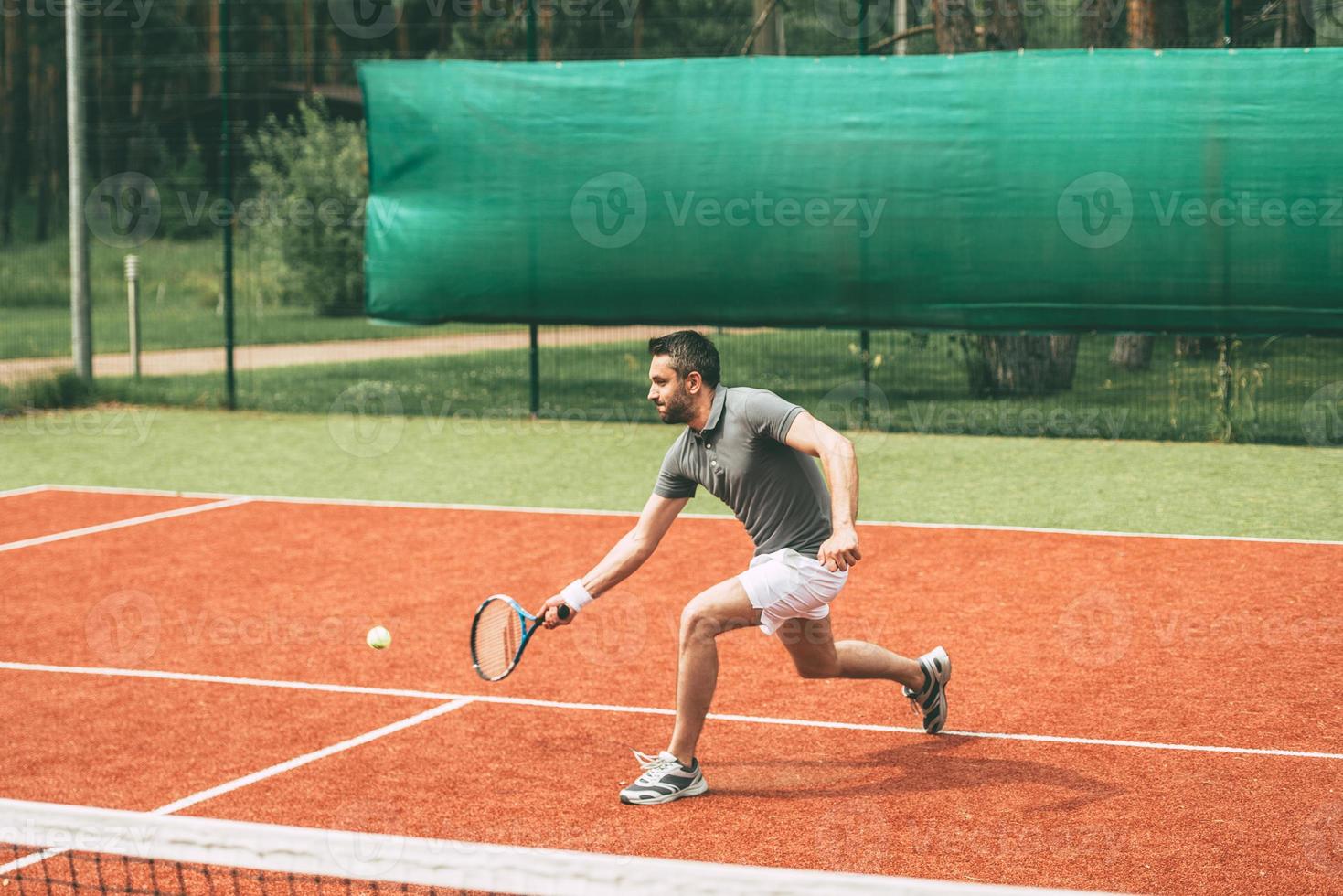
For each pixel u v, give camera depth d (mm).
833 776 7043
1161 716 7859
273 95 41281
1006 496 14273
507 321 18312
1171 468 15516
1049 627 9688
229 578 11625
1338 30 19266
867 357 18281
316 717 8188
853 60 16969
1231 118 15945
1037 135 16438
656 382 6688
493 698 8500
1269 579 10867
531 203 17953
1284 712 7863
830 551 6141
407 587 11242
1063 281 16547
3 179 45438
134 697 8617
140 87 45750
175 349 28859
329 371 24391
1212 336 16312
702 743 7598
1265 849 6027
